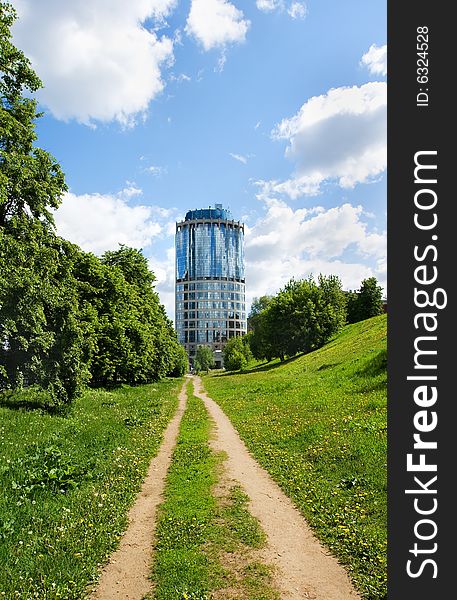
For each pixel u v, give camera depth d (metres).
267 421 21.22
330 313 77.12
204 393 47.66
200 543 8.55
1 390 26.20
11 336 25.11
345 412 19.44
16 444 15.57
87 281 45.66
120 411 27.53
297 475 12.41
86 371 30.92
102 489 11.61
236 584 7.11
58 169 27.73
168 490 11.91
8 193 24.05
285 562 7.80
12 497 10.55
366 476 11.38
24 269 24.48
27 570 7.47
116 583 7.32
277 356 84.12
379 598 6.62
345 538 8.43
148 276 67.75
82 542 8.41
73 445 16.33
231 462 14.54
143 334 54.06
